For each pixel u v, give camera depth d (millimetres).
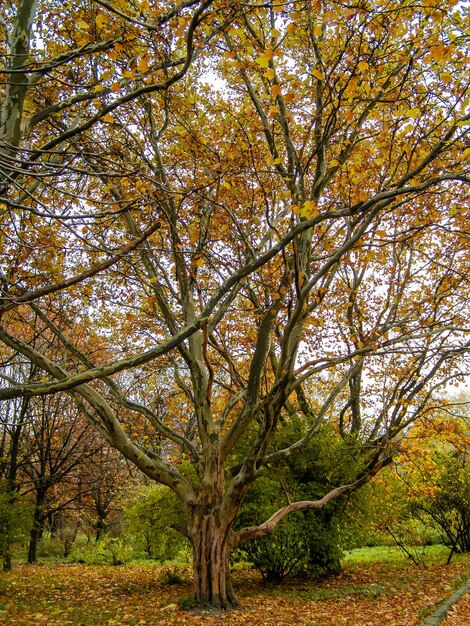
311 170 9984
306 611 7918
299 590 10445
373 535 14414
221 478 8750
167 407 16188
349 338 11836
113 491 22391
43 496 17328
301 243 8352
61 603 8945
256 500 10930
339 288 12617
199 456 9930
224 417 9242
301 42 8250
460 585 9953
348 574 12414
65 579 12156
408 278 12164
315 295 8508
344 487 9664
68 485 21516
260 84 9516
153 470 8562
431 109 7336
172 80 4637
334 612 7828
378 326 11156
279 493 11148
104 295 9820
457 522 16406
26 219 6996
